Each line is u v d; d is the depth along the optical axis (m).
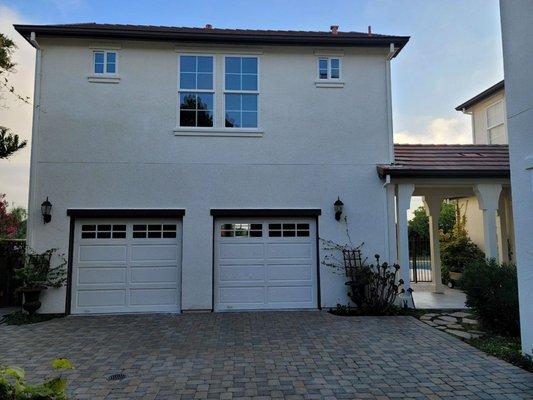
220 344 7.40
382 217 11.10
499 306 7.78
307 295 10.88
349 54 11.48
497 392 5.14
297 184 11.02
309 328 8.62
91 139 10.63
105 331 8.45
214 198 10.80
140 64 10.93
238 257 10.84
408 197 11.03
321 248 10.92
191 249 10.60
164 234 10.75
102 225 10.62
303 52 11.37
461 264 14.87
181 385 5.40
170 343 7.48
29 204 10.32
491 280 8.01
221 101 11.07
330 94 11.34
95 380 5.59
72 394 5.10
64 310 10.15
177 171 10.77
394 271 10.87
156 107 10.87
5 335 8.14
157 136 10.80
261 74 11.23
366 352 6.87
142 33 10.56
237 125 11.15
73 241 10.48
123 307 10.43
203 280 10.55
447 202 24.34
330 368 6.06
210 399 4.95
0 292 11.64
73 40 10.75
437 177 11.03
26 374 5.84
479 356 6.62
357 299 10.35
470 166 11.09
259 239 10.92
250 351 6.94
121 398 4.98
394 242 11.05
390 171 10.62
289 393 5.13
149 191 10.66
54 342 7.60
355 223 11.03
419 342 7.48
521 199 6.47
